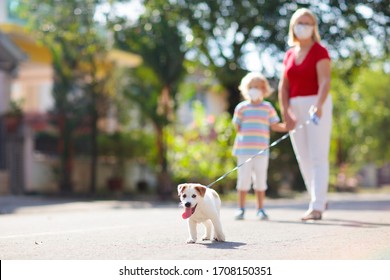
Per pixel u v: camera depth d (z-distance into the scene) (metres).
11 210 11.95
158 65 20.00
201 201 5.30
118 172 23.36
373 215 8.02
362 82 38.06
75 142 21.52
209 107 32.97
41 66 24.14
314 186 7.42
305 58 7.49
